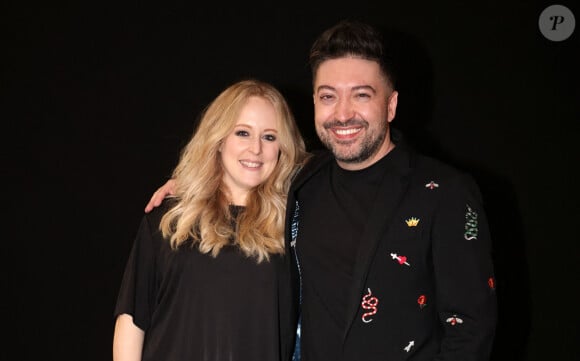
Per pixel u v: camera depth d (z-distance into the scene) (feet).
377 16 11.10
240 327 7.09
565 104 10.91
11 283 11.72
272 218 7.41
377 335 6.15
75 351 11.64
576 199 10.94
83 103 11.55
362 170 6.65
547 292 11.07
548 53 10.91
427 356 6.14
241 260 7.20
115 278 11.54
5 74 11.64
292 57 11.27
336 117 6.50
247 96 7.38
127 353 7.27
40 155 11.64
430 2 11.02
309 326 6.59
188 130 11.39
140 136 11.48
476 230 5.99
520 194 11.02
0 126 11.66
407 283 6.16
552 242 11.01
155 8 11.41
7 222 11.71
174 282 7.22
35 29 11.58
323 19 11.19
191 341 7.07
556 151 10.95
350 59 6.53
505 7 10.93
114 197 11.53
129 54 11.46
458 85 11.05
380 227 6.24
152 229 7.41
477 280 5.89
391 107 6.87
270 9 11.28
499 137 11.02
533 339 11.14
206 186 7.47
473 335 5.83
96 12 11.47
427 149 11.12
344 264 6.35
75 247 11.60
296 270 7.06
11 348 11.73
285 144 7.50
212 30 11.36
